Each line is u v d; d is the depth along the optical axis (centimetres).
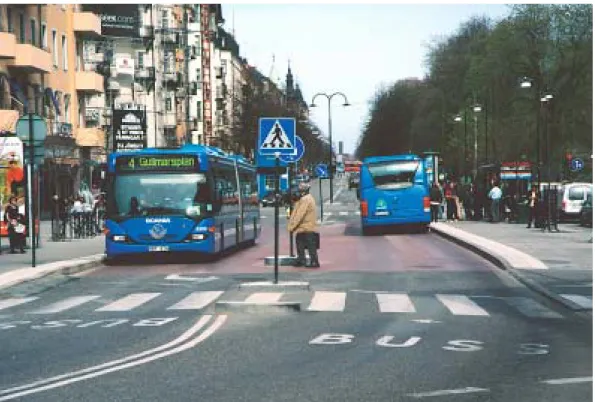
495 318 1415
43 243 3616
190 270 2402
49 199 5859
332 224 5466
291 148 1889
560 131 6731
